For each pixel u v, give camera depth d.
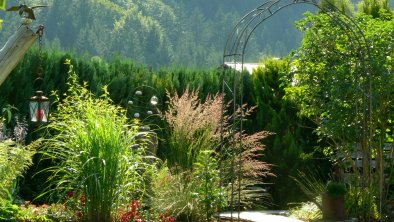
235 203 9.26
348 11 10.67
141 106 10.83
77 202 7.17
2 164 7.20
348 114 9.49
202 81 11.52
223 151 9.95
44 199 9.80
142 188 8.43
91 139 6.96
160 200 7.95
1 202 6.89
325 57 9.67
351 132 9.59
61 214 7.35
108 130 7.00
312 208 9.33
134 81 11.11
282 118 11.41
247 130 11.55
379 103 9.61
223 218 8.47
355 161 9.99
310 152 11.40
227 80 11.69
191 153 9.21
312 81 9.83
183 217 7.93
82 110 7.55
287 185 11.19
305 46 9.91
